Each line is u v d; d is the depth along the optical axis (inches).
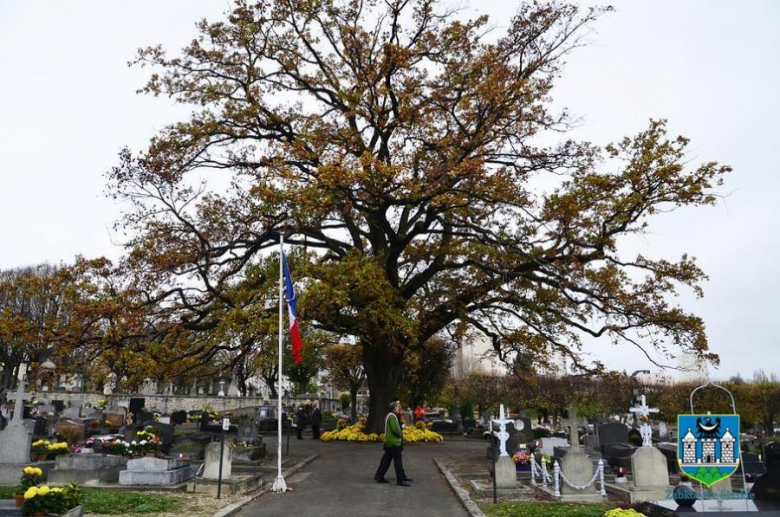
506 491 578.9
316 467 775.7
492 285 1084.5
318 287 806.5
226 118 1050.1
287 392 2783.0
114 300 877.8
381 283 898.1
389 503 527.8
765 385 1898.4
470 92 1016.2
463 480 663.1
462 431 1774.1
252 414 1612.9
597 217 985.5
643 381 2038.6
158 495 533.3
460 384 2556.6
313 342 1234.0
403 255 1289.4
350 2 1071.0
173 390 2743.6
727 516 330.6
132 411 1232.8
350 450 992.2
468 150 945.5
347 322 1034.1
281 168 874.8
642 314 983.0
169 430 882.8
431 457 928.3
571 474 567.2
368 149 1021.2
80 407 1604.3
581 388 1884.8
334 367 2139.5
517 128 981.2
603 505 519.2
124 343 895.1
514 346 1125.1
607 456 836.6
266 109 1066.7
